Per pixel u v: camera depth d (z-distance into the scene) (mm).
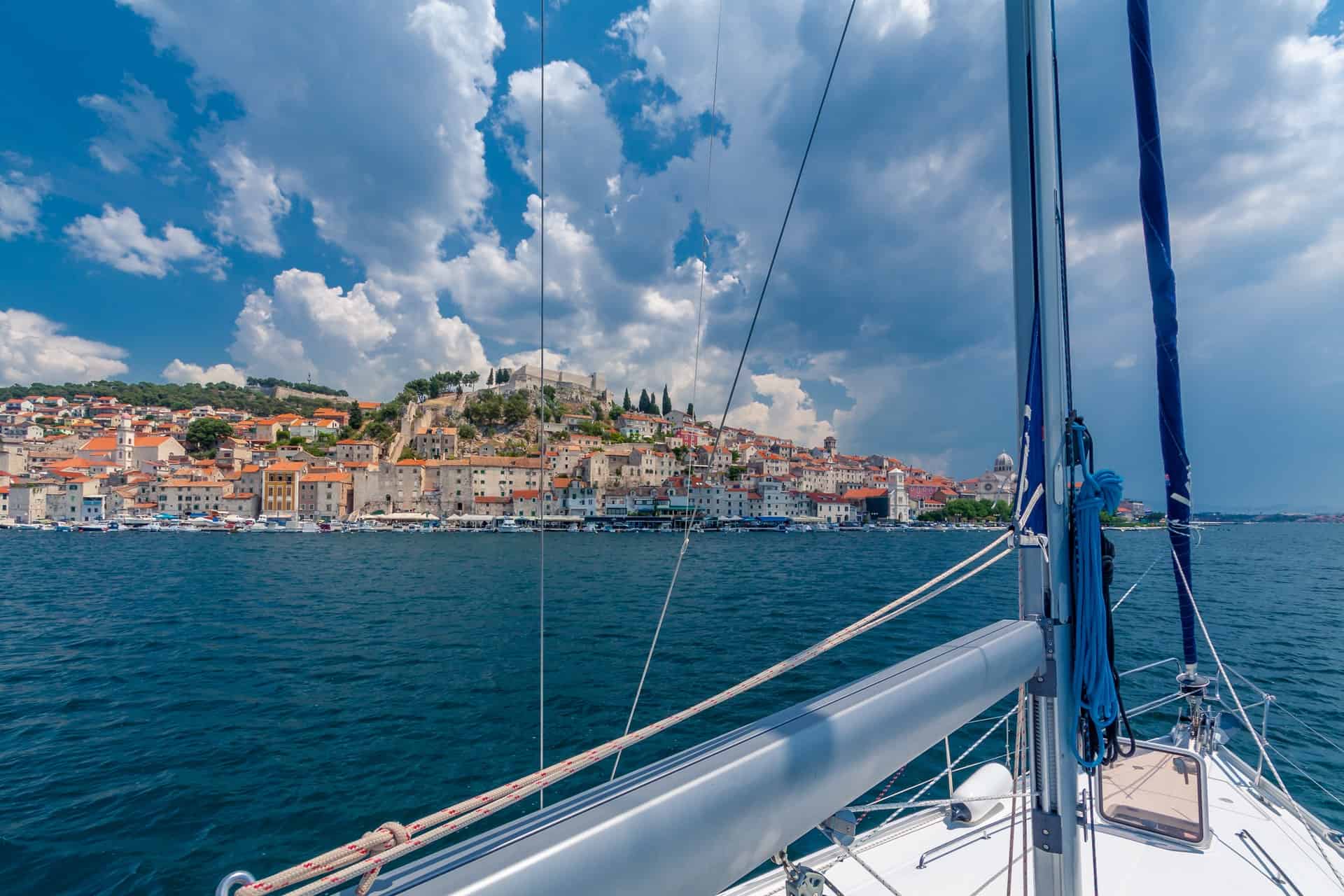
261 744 14805
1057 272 2125
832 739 1314
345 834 10898
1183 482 4719
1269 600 32906
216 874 9812
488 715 16625
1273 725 14133
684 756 1189
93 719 16891
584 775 13070
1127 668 18672
